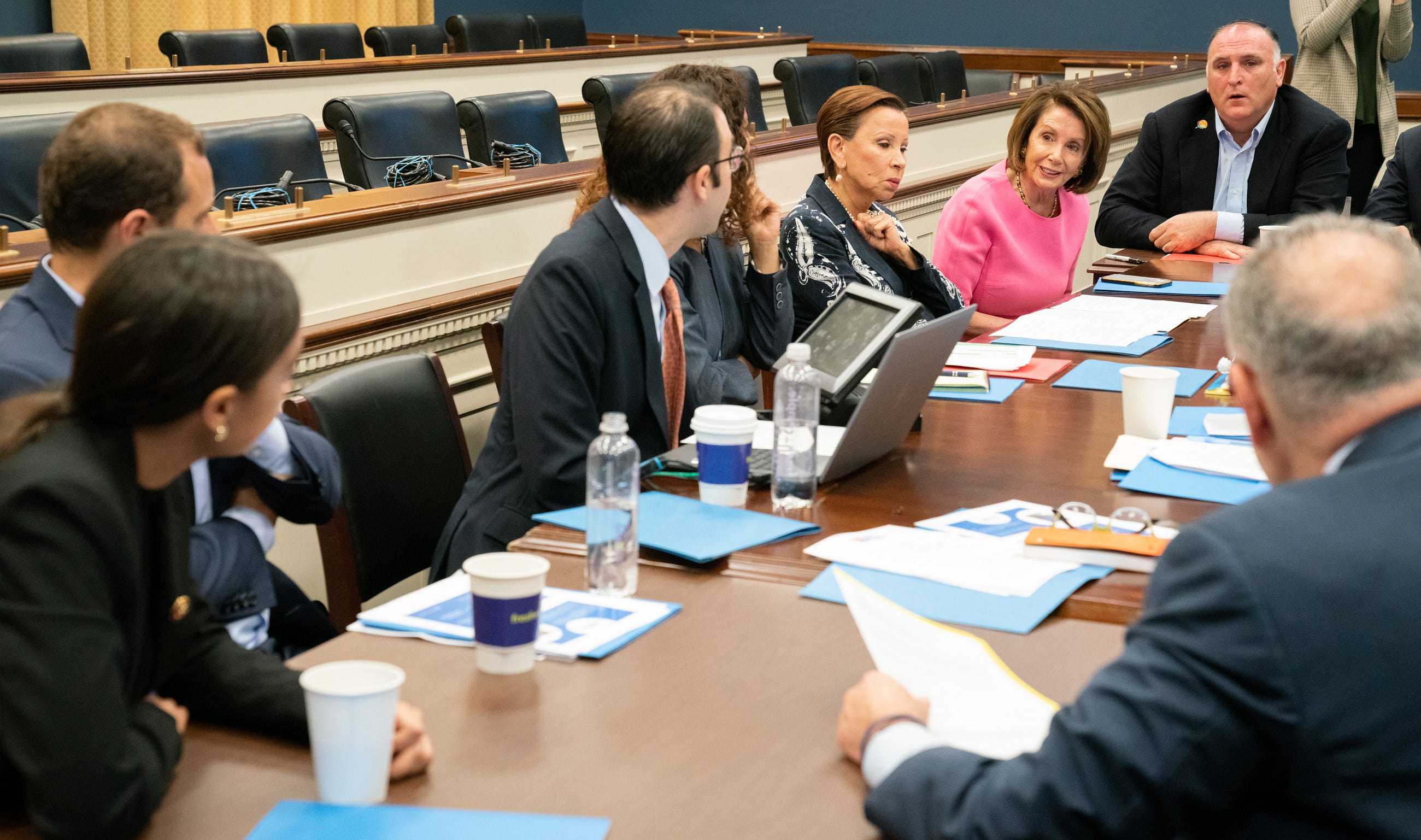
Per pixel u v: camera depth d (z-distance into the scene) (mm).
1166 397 2072
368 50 9164
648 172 1986
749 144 2555
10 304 1613
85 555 979
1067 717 914
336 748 1020
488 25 7855
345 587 2033
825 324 2109
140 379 999
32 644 949
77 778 942
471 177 3133
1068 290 3539
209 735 1158
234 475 1693
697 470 1899
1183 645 867
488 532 2016
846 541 1611
